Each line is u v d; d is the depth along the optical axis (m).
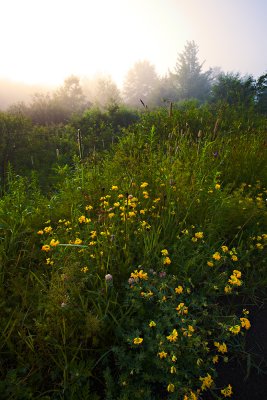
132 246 2.48
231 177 4.05
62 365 1.63
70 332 1.77
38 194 3.72
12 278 2.16
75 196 3.42
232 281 2.05
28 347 1.72
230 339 1.98
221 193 3.15
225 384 1.74
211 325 1.95
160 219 2.75
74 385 1.55
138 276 2.05
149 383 1.69
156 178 3.46
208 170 3.67
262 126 6.62
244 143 4.66
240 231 2.92
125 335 1.76
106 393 1.56
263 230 2.97
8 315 1.94
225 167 4.08
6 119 9.44
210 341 1.95
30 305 1.92
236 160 4.25
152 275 2.14
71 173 4.66
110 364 1.78
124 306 1.93
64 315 1.81
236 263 2.53
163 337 1.69
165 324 1.81
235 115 7.60
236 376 1.78
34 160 7.52
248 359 1.81
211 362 1.83
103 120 11.83
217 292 2.28
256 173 4.12
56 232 2.78
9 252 2.58
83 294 2.03
